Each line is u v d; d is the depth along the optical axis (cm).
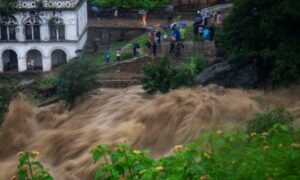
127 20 5131
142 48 4259
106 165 959
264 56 3238
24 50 4644
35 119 3188
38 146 2817
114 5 5169
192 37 4247
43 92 3762
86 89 3372
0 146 2931
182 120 2903
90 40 5012
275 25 3256
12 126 3067
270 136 1177
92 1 5216
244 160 1004
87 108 3284
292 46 3212
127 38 4959
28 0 4519
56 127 3130
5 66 4719
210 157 1000
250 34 3362
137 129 2880
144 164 953
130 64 3972
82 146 2719
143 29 4897
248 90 3334
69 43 4603
